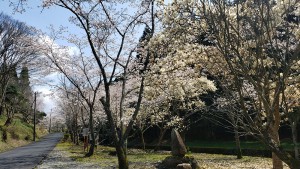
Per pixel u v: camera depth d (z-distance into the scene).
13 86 54.78
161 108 28.62
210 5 5.98
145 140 47.75
